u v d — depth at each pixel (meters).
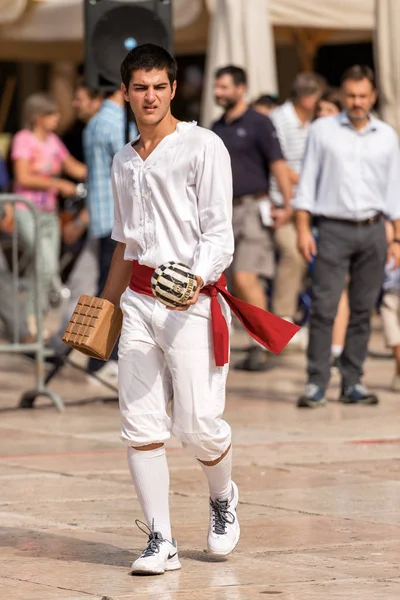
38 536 11.77
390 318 21.39
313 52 32.56
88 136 21.56
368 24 26.69
